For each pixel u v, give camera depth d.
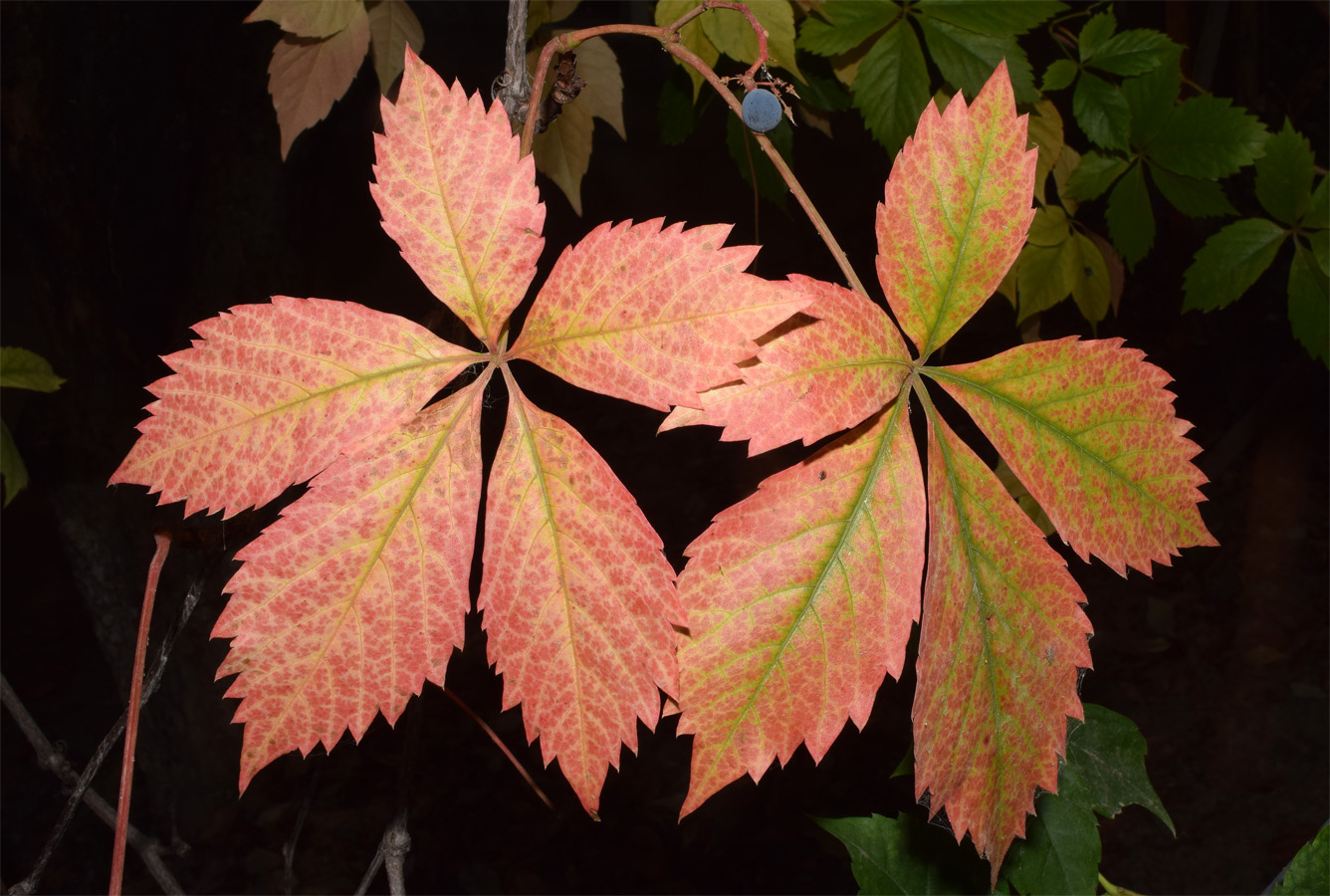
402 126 0.29
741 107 0.31
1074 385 0.30
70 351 1.38
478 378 0.29
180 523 0.32
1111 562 0.30
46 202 1.29
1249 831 1.46
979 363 0.30
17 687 2.05
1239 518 1.98
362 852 1.70
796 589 0.29
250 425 0.28
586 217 2.96
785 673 0.29
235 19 1.39
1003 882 0.39
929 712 0.29
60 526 1.48
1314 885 0.33
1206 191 0.56
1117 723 0.41
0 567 2.33
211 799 1.73
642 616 0.28
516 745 1.88
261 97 1.39
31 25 1.20
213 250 1.42
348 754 1.87
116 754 1.86
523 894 1.61
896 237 0.30
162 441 0.28
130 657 1.54
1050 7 0.48
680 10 0.45
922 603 0.29
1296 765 1.54
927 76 0.49
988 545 0.30
